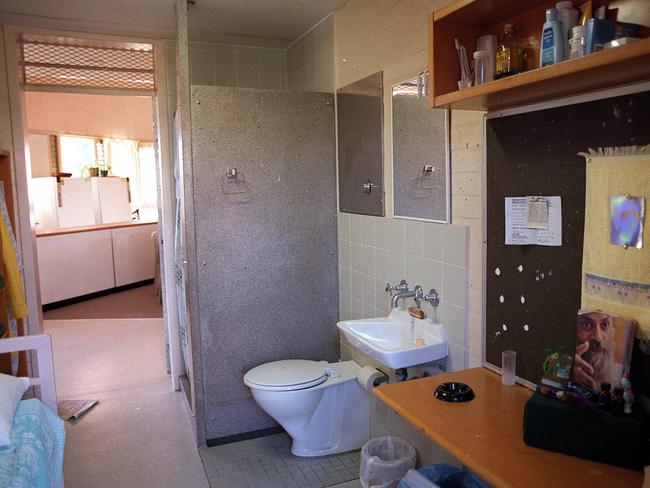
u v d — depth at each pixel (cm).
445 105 179
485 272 200
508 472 130
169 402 356
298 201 312
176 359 375
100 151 830
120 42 351
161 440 304
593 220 155
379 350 215
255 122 297
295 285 316
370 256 286
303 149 310
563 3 142
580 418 136
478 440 147
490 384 188
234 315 303
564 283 166
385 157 266
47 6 299
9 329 299
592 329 151
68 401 356
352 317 310
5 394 205
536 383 179
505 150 186
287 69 392
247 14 316
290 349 318
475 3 158
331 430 283
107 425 323
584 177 157
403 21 244
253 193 301
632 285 144
